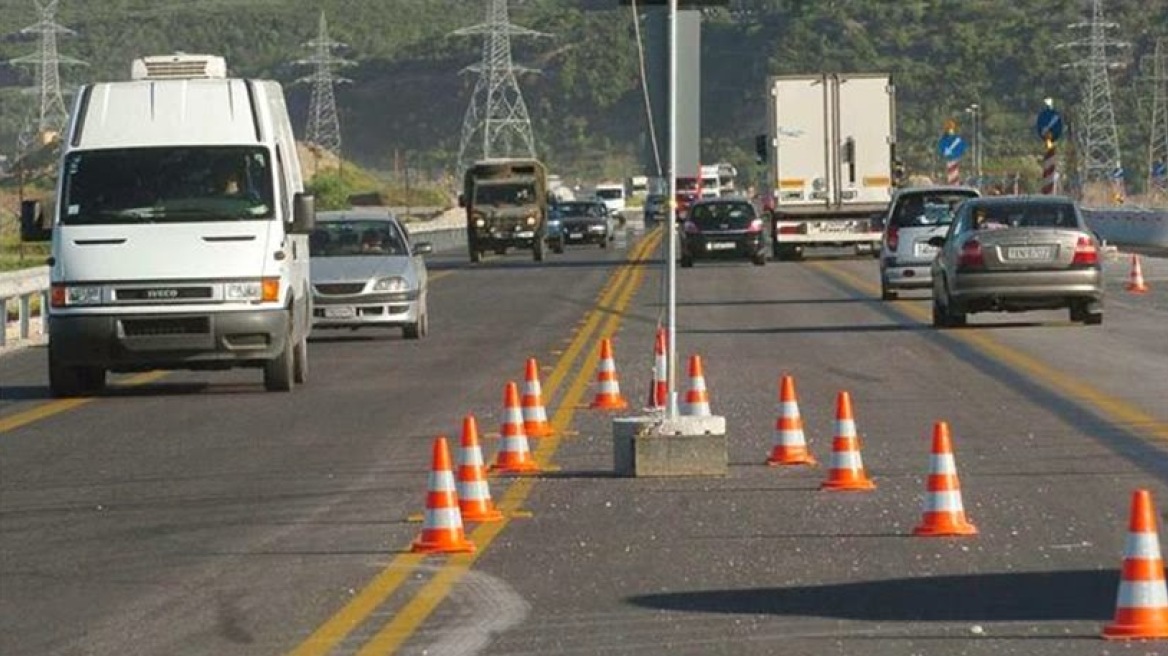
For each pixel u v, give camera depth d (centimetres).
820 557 3425
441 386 6619
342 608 3069
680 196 15750
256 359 6506
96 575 3444
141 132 6700
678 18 4672
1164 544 3466
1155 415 5403
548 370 7094
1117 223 17862
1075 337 8050
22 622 3052
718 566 3362
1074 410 5550
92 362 6481
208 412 6022
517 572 3347
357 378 6981
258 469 4734
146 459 4972
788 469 4562
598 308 10631
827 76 15725
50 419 5944
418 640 2825
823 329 8775
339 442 5206
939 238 8794
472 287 13112
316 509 4106
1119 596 2755
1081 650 2648
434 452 3597
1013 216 8525
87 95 6788
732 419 5531
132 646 2848
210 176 6625
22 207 6725
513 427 4641
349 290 8550
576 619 2945
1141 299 10506
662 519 3875
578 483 4388
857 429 5247
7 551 3719
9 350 8825
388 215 9075
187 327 6481
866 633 2789
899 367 6912
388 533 3781
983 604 2981
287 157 6975
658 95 4691
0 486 4578
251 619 3012
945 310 8644
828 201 15750
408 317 8612
